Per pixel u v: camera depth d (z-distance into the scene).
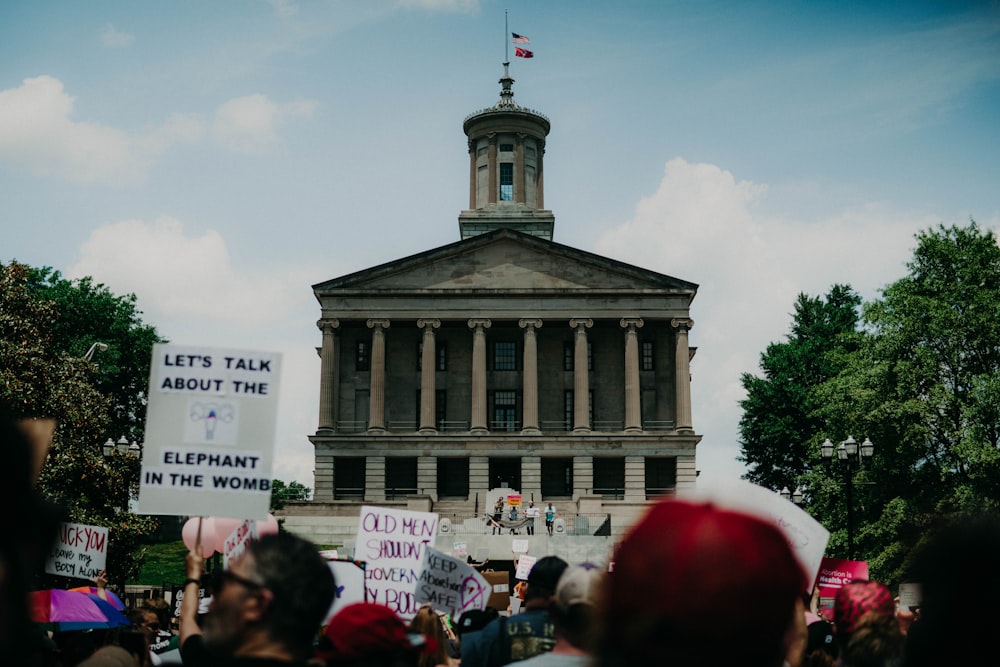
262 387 11.20
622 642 2.95
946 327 58.19
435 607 15.89
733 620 2.84
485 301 89.12
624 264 88.94
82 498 49.19
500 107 107.50
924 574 3.74
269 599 5.47
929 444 59.81
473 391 87.94
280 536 5.84
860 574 18.92
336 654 7.41
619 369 92.19
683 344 88.38
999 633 3.49
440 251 89.44
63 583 29.36
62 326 88.12
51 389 47.56
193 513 11.05
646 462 90.06
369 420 89.56
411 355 92.50
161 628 15.67
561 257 89.81
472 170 108.56
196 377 11.18
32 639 3.36
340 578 15.30
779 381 104.81
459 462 90.62
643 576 2.94
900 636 8.16
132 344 93.88
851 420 62.59
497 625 10.82
